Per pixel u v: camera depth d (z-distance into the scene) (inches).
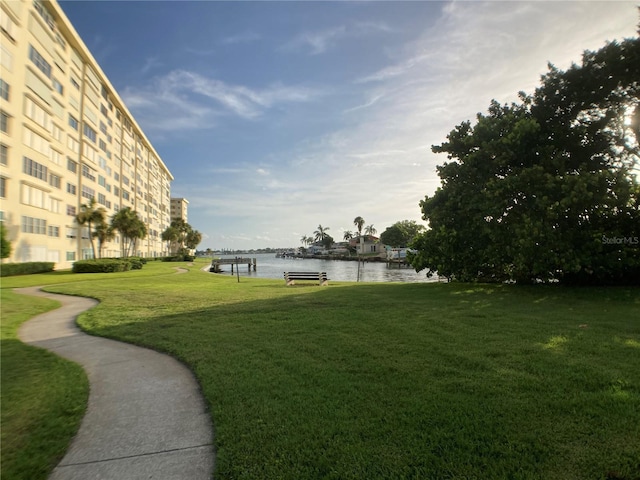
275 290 621.0
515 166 570.6
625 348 216.4
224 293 580.4
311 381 173.5
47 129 1307.8
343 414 138.3
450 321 302.5
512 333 257.3
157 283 853.8
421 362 197.0
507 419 131.0
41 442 127.0
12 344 268.1
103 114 1995.6
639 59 507.2
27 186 1187.9
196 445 125.4
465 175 609.0
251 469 106.7
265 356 217.3
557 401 144.3
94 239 1820.9
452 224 629.6
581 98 554.9
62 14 1391.5
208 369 197.3
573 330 263.9
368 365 194.1
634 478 98.6
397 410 140.3
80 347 264.1
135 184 2746.1
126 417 148.0
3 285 775.7
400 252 3348.9
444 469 104.3
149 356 237.5
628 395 148.7
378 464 107.3
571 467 103.5
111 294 584.7
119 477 107.5
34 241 1238.3
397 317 325.4
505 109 634.8
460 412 137.1
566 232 493.7
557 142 554.3
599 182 479.2
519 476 100.0
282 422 134.2
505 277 634.2
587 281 537.0
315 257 5836.6
